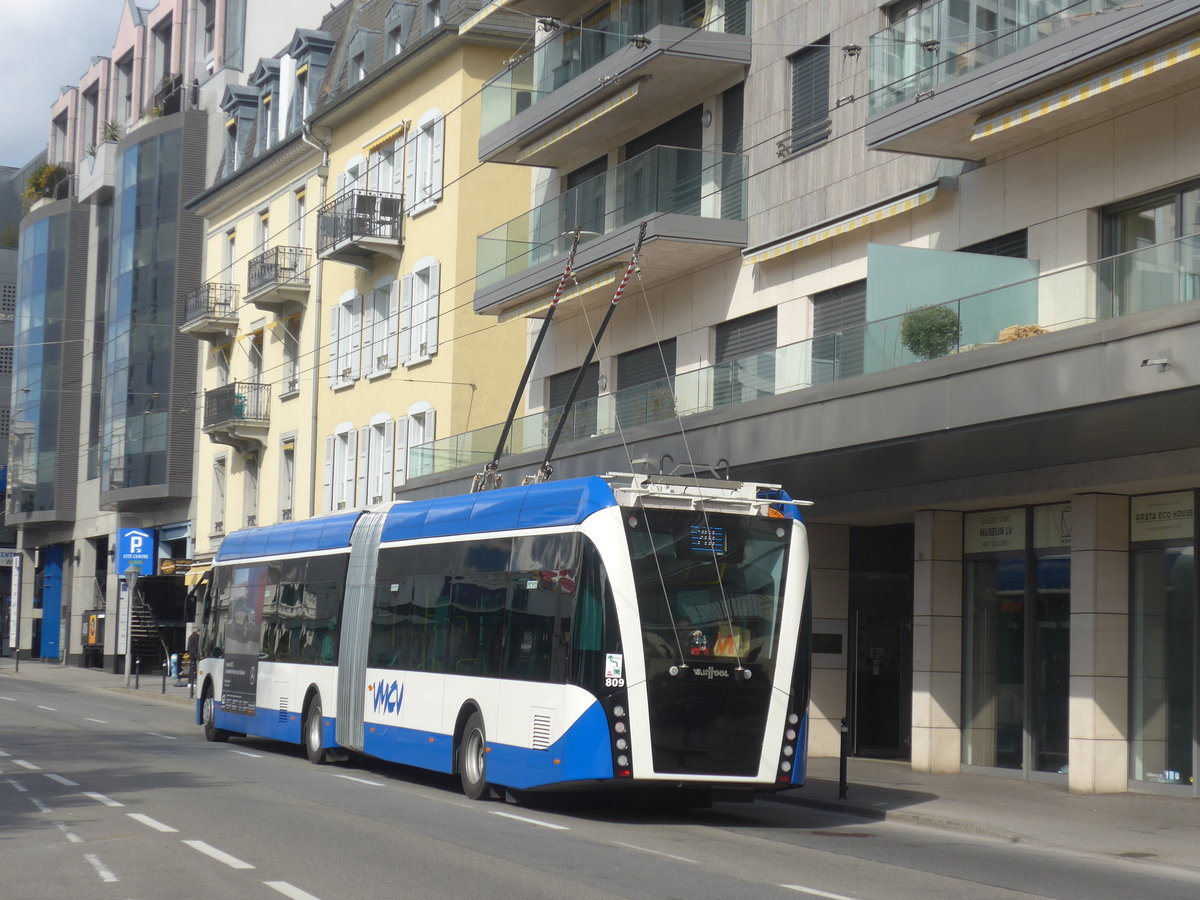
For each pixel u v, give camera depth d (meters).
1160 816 16.66
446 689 18.00
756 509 15.74
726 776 15.08
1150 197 17.88
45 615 70.00
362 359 41.75
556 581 15.75
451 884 10.59
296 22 54.03
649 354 28.69
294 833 13.45
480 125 34.38
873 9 22.31
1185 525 18.67
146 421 55.75
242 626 25.69
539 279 29.39
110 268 59.59
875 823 16.50
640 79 26.42
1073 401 15.62
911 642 25.08
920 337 18.50
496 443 30.53
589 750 14.87
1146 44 16.41
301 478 44.91
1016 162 19.70
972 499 21.02
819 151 23.59
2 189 83.88
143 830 13.61
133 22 63.09
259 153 49.03
